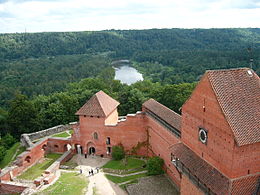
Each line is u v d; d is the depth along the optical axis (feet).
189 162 102.12
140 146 175.11
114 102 191.21
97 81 319.88
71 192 131.95
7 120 243.60
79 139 183.52
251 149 81.66
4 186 146.30
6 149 209.97
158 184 136.05
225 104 85.46
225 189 81.97
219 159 87.56
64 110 250.37
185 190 107.34
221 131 85.35
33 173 164.55
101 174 153.38
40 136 213.87
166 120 140.56
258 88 91.45
